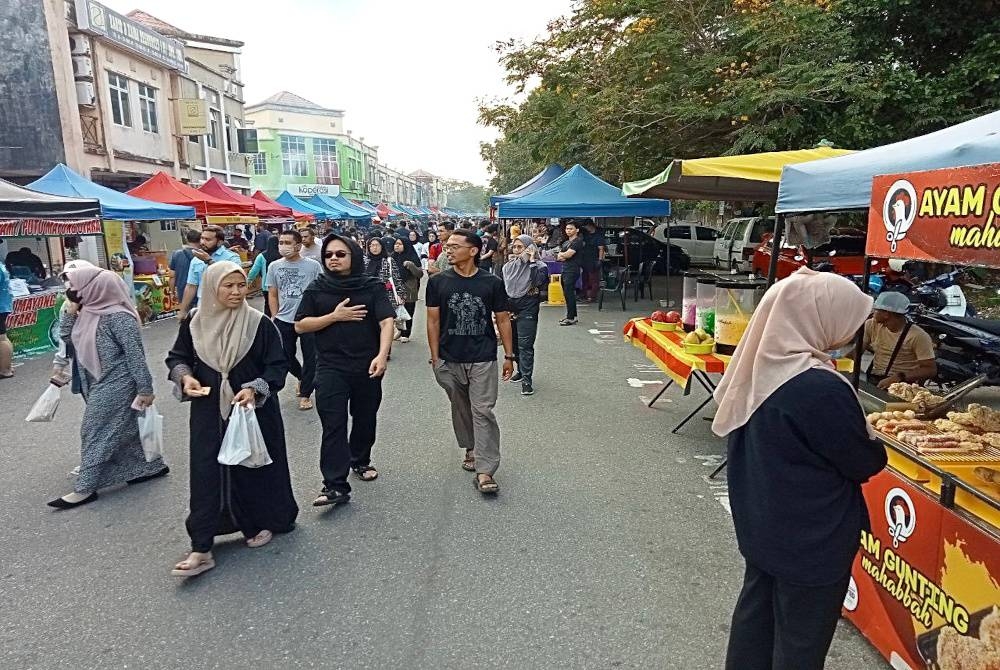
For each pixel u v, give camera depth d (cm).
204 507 361
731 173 610
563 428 612
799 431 197
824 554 200
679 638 303
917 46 1304
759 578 225
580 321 1251
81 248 1731
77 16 1803
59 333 475
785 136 1180
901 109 1159
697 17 1356
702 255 2258
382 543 395
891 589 273
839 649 290
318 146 5888
